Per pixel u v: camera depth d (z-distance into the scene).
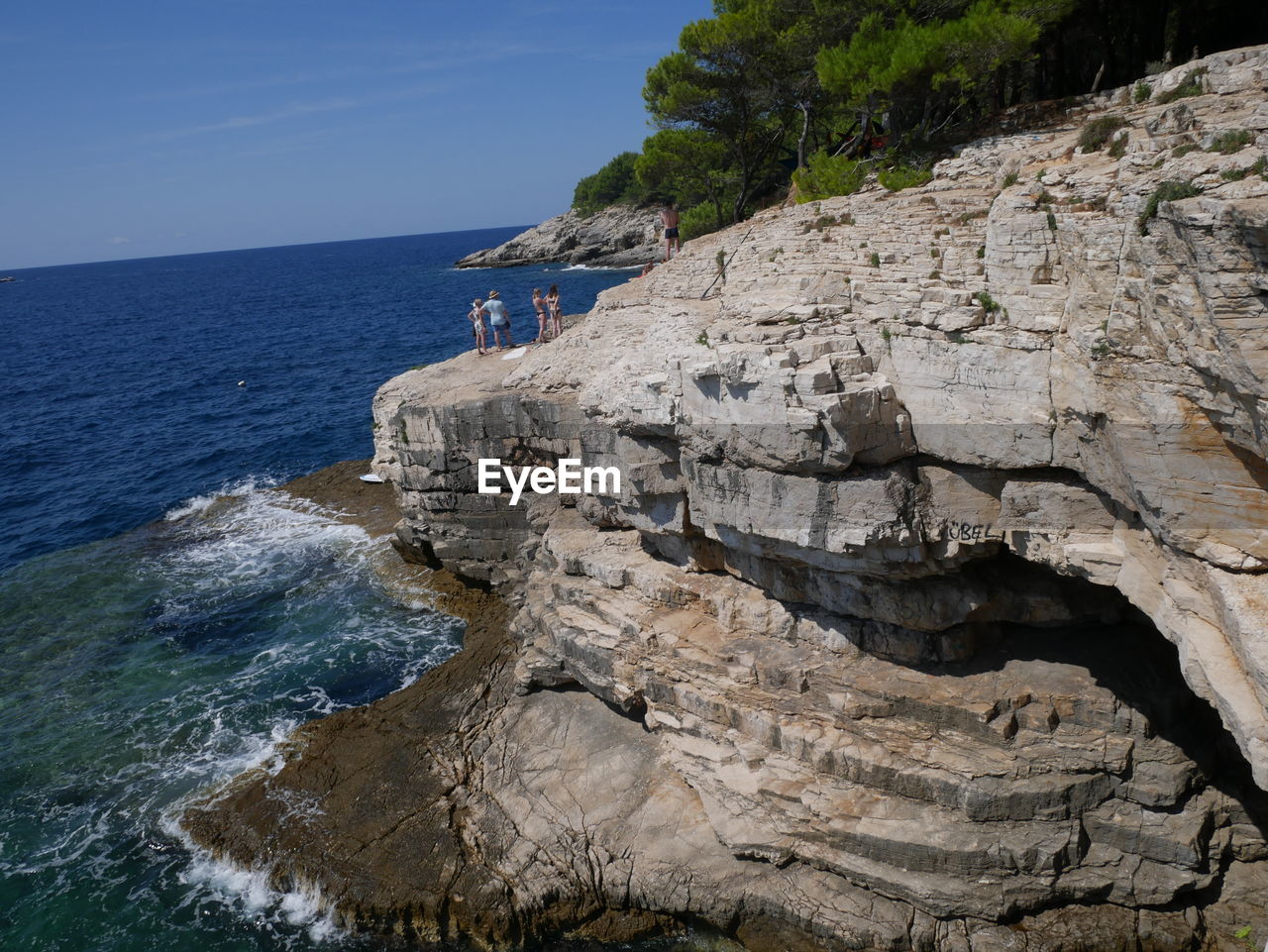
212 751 24.64
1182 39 28.77
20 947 19.12
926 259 18.25
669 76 42.12
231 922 19.47
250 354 89.56
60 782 23.86
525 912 18.78
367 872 19.92
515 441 28.62
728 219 49.44
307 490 44.19
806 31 34.03
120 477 49.31
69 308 175.50
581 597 24.03
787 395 17.19
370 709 25.41
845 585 19.19
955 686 18.27
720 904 18.41
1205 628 13.82
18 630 32.06
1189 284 12.03
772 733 19.56
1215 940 16.59
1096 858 17.22
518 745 23.05
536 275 137.00
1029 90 35.38
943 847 17.19
